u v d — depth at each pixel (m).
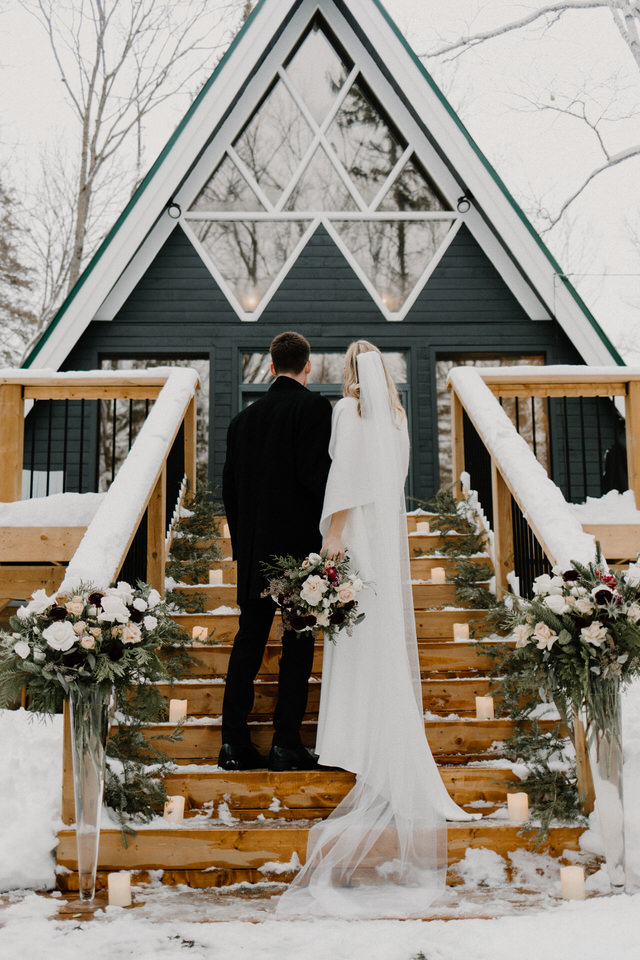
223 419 7.55
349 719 3.03
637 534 4.14
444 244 7.88
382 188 8.03
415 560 4.82
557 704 2.70
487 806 2.99
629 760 2.97
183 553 4.91
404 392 7.73
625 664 2.58
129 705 3.11
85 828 2.53
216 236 7.90
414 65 7.78
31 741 3.22
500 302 7.81
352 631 3.06
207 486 5.54
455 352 7.77
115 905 2.45
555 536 3.11
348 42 8.13
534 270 7.54
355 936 2.13
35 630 2.55
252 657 3.23
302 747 3.19
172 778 3.05
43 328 15.27
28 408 7.41
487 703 3.55
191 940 2.12
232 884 2.70
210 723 3.45
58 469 7.41
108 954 2.03
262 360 7.79
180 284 7.73
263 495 3.29
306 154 8.07
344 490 3.14
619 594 2.56
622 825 2.51
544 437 7.79
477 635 4.18
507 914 2.33
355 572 3.06
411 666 3.05
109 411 7.95
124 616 2.55
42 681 2.52
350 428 3.23
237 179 8.05
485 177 7.62
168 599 4.41
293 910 2.39
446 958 1.98
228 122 7.98
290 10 7.76
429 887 2.58
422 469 7.57
